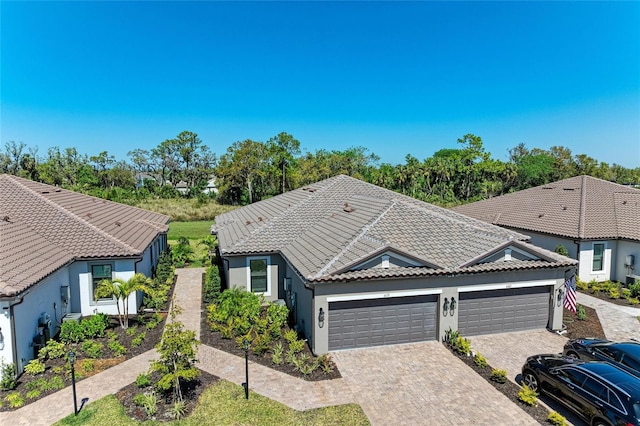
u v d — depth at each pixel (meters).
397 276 14.88
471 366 14.06
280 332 16.55
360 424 10.80
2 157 65.56
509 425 10.84
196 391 12.29
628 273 24.06
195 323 18.09
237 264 19.91
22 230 18.06
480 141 77.88
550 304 17.22
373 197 23.50
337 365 14.05
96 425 10.61
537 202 31.41
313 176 79.38
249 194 73.25
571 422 10.96
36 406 11.51
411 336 15.80
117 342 15.51
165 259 26.50
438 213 22.06
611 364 11.99
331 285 14.62
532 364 12.52
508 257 16.58
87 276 18.30
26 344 13.80
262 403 11.70
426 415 11.25
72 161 81.44
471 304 16.38
